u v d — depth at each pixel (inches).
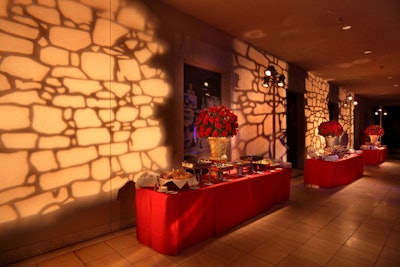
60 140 100.3
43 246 96.5
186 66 159.5
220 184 115.0
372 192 193.2
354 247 103.5
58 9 99.9
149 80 129.9
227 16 152.6
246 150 196.1
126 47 121.0
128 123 121.5
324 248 102.4
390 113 692.1
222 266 88.5
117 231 117.9
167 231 94.0
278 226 125.0
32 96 93.7
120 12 119.0
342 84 379.2
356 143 507.2
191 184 104.2
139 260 92.3
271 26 166.9
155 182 106.2
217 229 112.0
